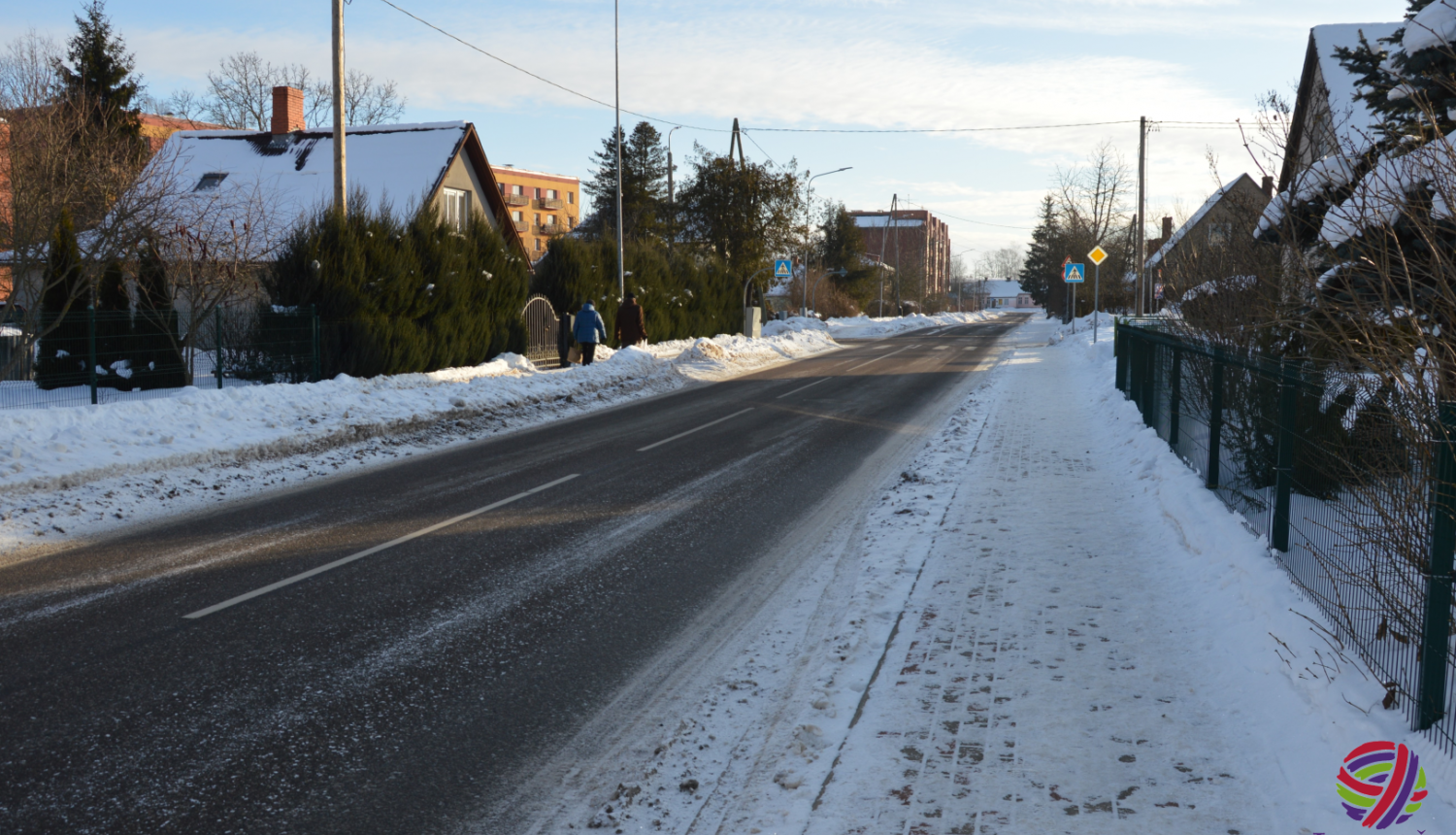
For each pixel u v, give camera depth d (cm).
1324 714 398
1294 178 823
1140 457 1057
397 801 380
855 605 605
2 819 360
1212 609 557
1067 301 5925
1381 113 953
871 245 14150
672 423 1559
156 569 709
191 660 527
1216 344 912
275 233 2334
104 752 417
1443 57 695
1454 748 352
